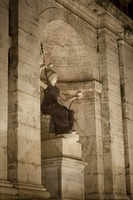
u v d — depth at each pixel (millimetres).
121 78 23203
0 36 16000
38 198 15539
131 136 22672
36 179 16016
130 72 23891
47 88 19328
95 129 20922
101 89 21797
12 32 16891
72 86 21578
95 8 21750
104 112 21531
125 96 22906
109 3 22078
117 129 21797
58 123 18594
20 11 17109
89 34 21906
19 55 16547
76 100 21625
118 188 20812
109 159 20859
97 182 20250
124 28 23656
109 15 22406
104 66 22062
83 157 20875
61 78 21891
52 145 18281
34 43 17531
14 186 14984
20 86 16250
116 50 23312
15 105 15961
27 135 16047
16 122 15758
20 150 15570
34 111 16641
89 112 21250
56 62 21969
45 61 21578
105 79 21891
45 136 18672
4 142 15180
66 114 18938
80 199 18656
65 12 20297
